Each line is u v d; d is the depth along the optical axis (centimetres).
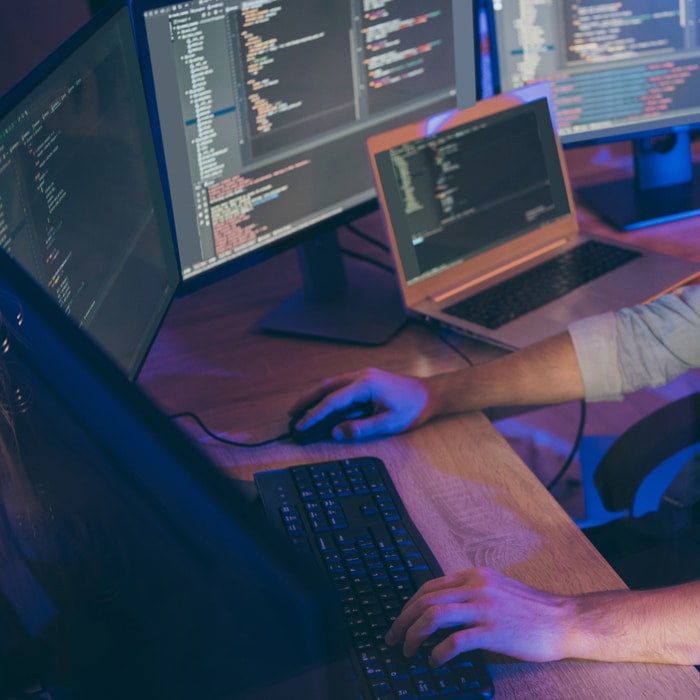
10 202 89
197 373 149
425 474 120
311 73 149
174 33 131
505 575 99
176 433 53
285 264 180
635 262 162
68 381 56
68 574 73
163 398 143
